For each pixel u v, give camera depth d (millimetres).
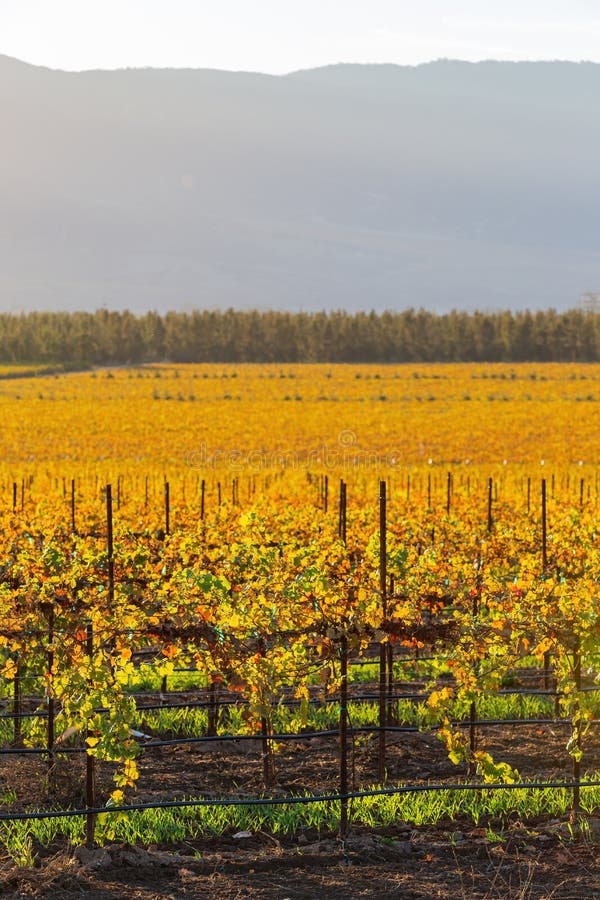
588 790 22422
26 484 83000
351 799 22062
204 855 19469
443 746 26547
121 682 19578
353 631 21500
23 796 22719
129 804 21969
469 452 131875
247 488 77188
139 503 51344
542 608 21750
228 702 26812
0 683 26297
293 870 18766
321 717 27938
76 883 18031
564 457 127625
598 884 17984
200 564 28047
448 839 20141
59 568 26344
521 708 29125
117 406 191500
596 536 36594
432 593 25406
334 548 26984
